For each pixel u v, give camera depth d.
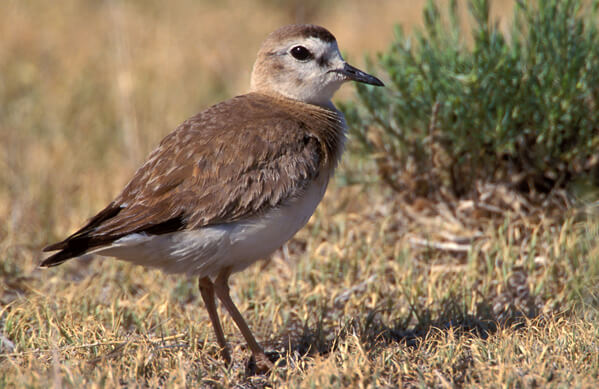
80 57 18.55
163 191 8.05
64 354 7.86
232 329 9.29
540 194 11.34
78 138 15.20
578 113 10.84
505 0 18.67
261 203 8.11
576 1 11.15
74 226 11.98
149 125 15.39
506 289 9.87
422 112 11.50
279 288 10.27
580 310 8.87
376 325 8.98
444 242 11.17
